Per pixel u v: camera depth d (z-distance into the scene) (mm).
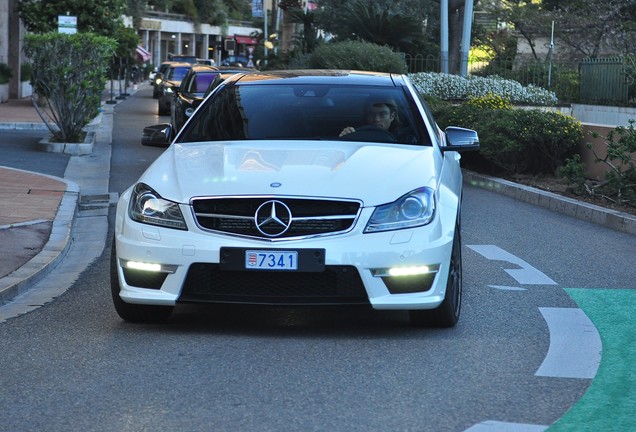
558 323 7980
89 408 5715
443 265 7320
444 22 32375
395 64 29656
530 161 19109
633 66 29891
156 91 57500
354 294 7148
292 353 6938
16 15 44812
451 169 8734
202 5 138875
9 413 5629
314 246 7062
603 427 5449
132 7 119438
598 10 47438
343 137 8492
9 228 12062
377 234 7145
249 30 146625
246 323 7898
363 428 5398
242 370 6500
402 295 7203
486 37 57719
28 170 19109
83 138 24094
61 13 41562
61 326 7777
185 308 8438
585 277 10109
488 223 14055
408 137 8562
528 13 54188
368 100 8898
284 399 5895
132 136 28172
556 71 33562
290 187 7215
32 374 6410
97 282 9695
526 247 12016
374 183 7359
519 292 9250
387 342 7277
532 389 6152
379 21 33938
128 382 6227
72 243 12125
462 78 30438
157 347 7086
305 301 7152
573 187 16469
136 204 7492
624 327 7879
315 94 9016
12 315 8203
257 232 7152
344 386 6168
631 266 10852
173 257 7184
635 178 15406
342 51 29609
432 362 6746
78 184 17375
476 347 7164
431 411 5703
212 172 7539
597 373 6523
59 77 22531
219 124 8711
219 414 5613
